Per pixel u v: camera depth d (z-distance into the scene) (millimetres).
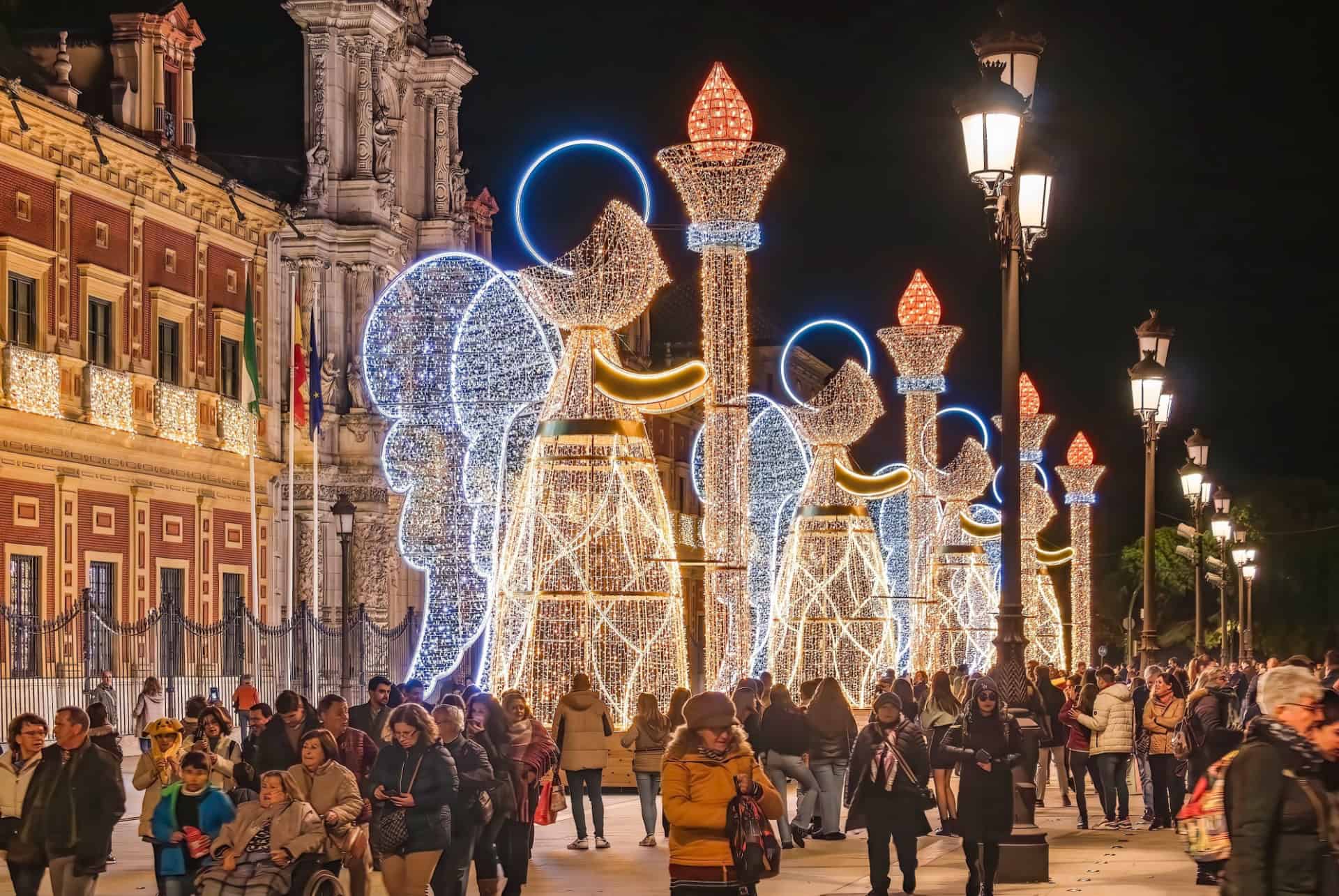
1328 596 93250
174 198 39000
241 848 12156
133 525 36812
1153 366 29844
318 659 41656
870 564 34406
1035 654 45125
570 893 16906
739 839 10094
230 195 40906
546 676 24797
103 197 36094
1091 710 26172
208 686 38312
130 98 38250
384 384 47188
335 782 13328
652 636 25078
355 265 46469
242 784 15742
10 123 32531
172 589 38562
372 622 43312
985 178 15984
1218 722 19906
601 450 25016
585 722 21016
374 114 47688
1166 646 96188
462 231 52094
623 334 66188
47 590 33625
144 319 37750
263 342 43531
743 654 24609
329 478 45594
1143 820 24234
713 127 24156
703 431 24562
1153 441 30250
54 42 38344
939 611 38875
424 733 13602
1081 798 23406
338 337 46219
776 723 21000
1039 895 16375
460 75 51844
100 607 35031
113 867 19312
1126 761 22953
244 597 41844
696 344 74250
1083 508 46156
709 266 24391
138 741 34000
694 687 58250
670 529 25625
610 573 25062
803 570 34344
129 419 36031
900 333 33938
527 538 25234
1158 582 94500
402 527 47719
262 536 43312
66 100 35562
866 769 15992
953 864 19328
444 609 48094
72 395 34562
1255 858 8133
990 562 45250
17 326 33219
